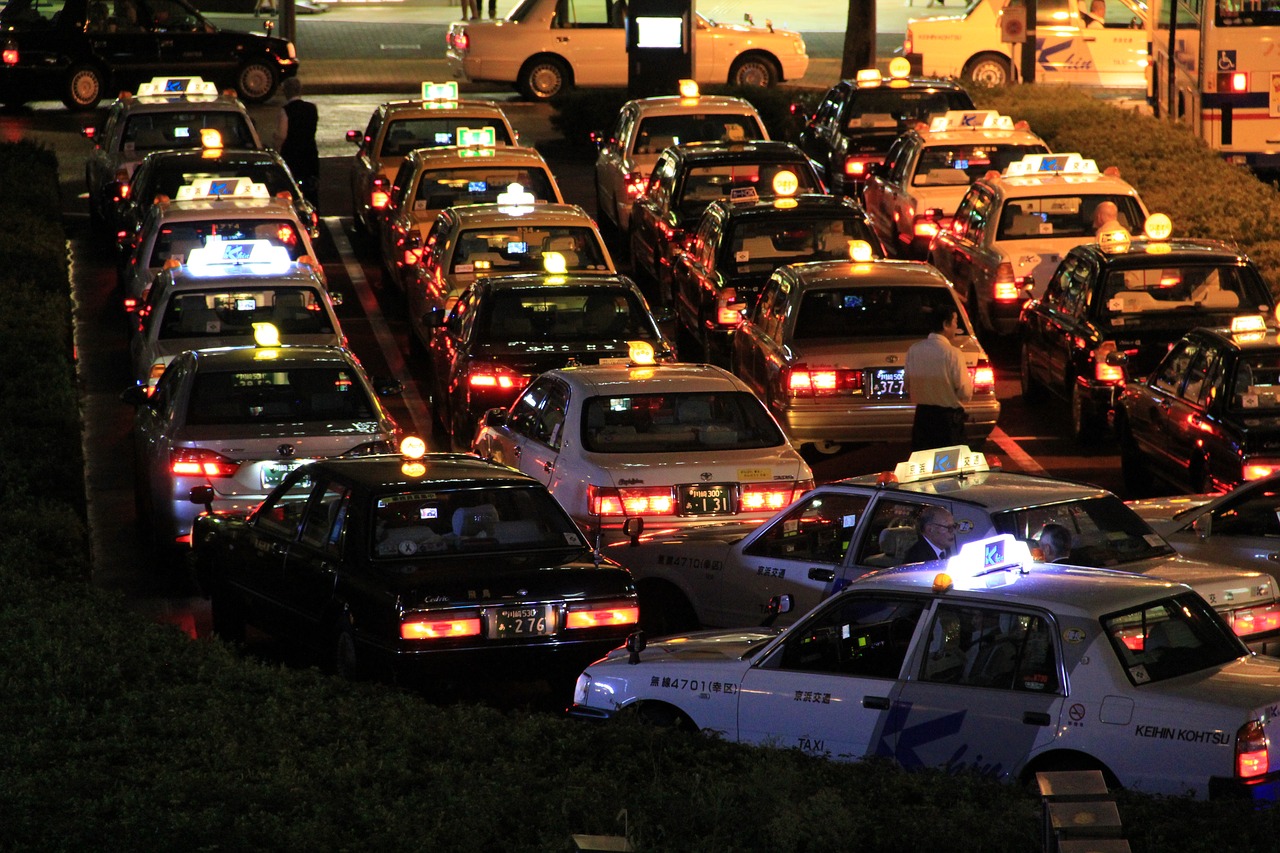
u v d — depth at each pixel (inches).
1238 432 2028.8
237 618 1793.8
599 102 4980.3
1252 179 3671.3
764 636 1414.9
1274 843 979.9
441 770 1132.5
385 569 1541.6
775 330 2479.1
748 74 5816.9
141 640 1445.6
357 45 6914.4
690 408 1977.1
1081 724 1143.0
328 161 4852.4
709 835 1018.1
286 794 1071.0
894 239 3622.0
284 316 2522.1
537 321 2431.1
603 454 1921.8
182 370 2090.3
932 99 4202.8
